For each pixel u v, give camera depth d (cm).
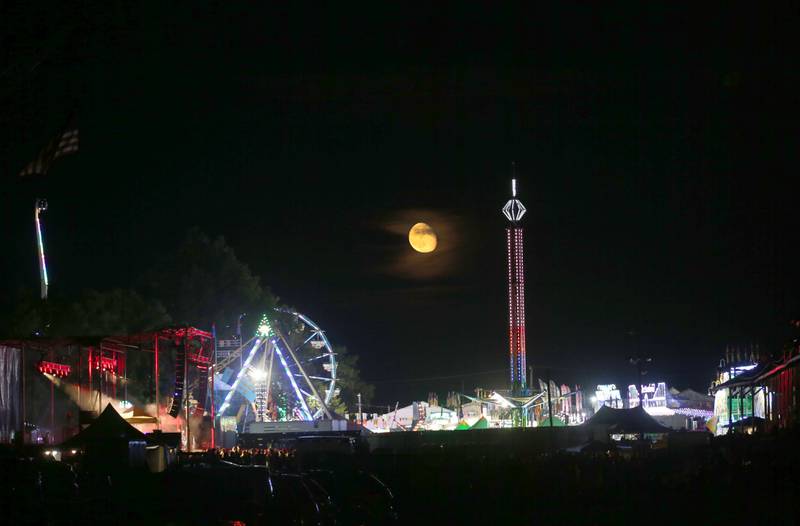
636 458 4569
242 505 2541
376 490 2967
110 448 3678
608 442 5809
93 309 8188
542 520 3000
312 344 11262
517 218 14400
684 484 3869
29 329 6881
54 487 2727
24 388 5184
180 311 11150
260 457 4659
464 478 4291
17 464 2642
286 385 10688
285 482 2717
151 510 2541
